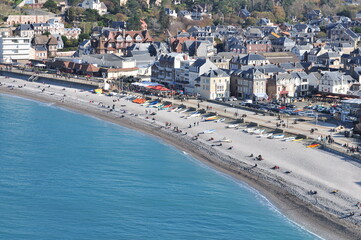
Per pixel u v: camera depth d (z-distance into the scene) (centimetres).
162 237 15950
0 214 17162
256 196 18800
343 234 16025
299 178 19850
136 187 19500
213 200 18438
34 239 15750
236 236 16025
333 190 18612
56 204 17975
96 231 16250
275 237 15962
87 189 19238
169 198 18575
